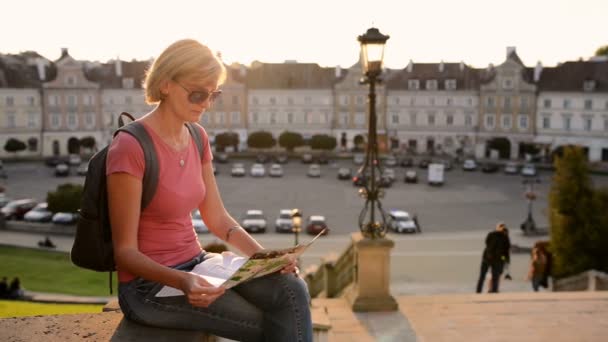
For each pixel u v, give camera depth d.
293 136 84.12
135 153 3.01
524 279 30.22
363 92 88.19
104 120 86.62
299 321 3.12
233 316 3.13
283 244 39.50
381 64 10.23
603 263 23.91
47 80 85.50
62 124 84.75
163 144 3.12
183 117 3.12
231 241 3.57
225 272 3.21
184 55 3.00
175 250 3.25
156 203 3.13
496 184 65.81
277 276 3.19
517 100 83.00
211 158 3.61
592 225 23.84
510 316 8.48
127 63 89.06
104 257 3.22
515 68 82.69
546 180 68.44
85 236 3.14
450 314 8.76
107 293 24.81
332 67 91.62
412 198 57.22
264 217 48.12
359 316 9.05
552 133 81.50
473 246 39.47
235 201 54.50
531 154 80.88
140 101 86.81
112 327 3.49
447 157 85.69
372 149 10.29
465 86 85.75
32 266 31.38
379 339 7.93
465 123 86.31
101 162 3.10
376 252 9.41
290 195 57.81
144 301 3.15
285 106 89.88
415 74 88.06
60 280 27.89
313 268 17.03
